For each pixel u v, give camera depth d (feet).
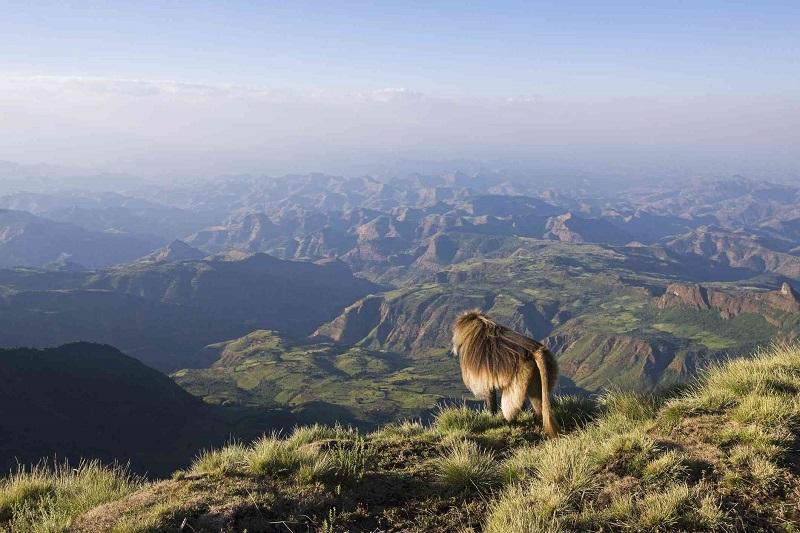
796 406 24.07
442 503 21.01
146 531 17.66
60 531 18.76
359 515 19.92
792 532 17.51
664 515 18.20
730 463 21.17
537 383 28.12
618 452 22.79
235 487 20.83
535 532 17.34
